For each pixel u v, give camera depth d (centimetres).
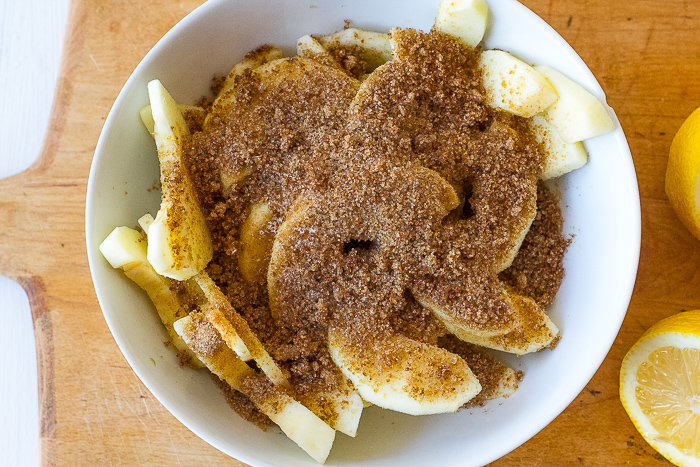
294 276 32
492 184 33
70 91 37
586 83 32
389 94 33
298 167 32
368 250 33
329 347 33
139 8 37
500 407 34
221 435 31
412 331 32
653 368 36
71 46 37
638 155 37
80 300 37
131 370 37
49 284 37
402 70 33
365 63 35
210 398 33
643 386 36
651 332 36
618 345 37
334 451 33
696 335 34
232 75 35
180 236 31
